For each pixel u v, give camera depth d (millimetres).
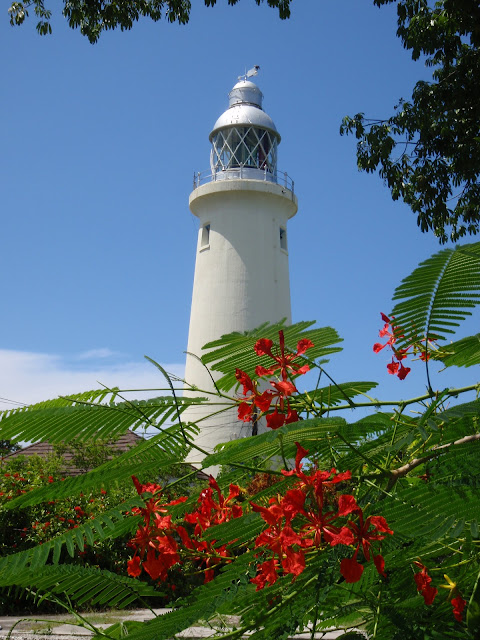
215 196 21016
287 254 21891
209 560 1864
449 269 1910
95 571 1910
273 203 21266
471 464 1566
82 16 9336
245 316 19938
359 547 1491
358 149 10070
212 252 20750
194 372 19547
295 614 1571
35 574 1836
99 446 11492
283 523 1562
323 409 2023
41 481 11078
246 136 21812
